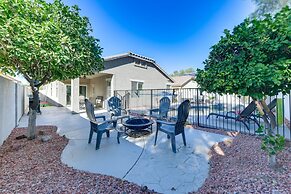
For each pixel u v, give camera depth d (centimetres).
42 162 328
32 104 473
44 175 278
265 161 294
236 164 300
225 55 259
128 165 323
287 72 188
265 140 264
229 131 535
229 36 244
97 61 475
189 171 298
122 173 293
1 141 436
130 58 1320
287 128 545
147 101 1417
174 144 383
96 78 1462
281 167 263
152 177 280
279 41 198
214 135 501
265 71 188
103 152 388
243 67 215
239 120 576
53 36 303
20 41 276
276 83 182
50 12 360
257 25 218
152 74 1509
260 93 210
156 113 863
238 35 231
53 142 452
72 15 402
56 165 318
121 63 1248
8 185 247
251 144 398
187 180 270
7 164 318
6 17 275
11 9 292
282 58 201
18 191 231
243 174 257
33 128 479
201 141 451
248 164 292
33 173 284
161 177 280
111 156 365
